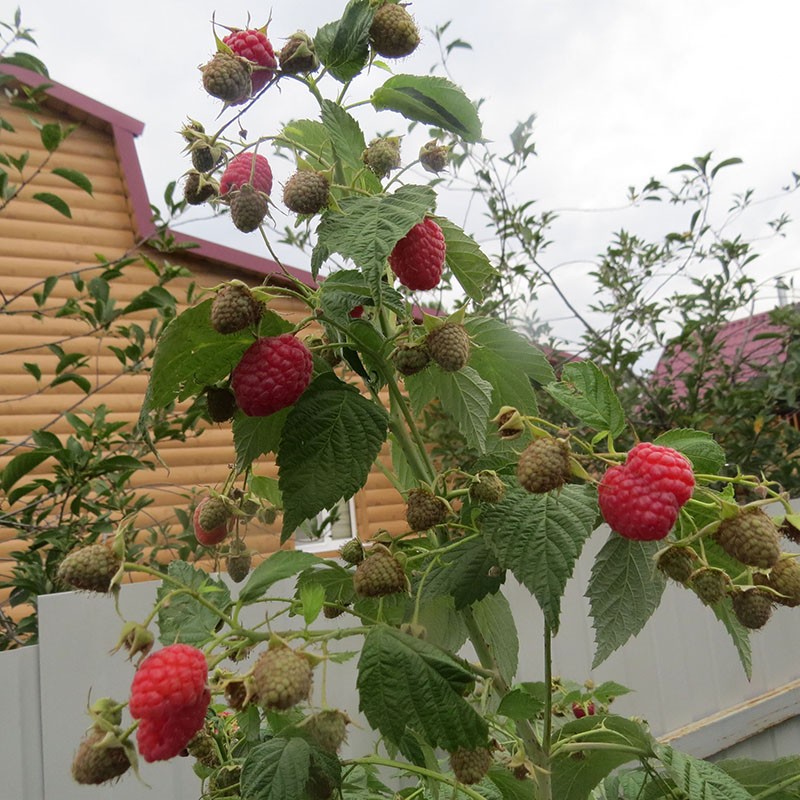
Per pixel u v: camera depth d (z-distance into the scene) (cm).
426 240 102
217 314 95
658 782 121
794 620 335
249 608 201
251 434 110
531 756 109
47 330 453
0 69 464
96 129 515
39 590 247
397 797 126
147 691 76
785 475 417
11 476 242
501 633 129
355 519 477
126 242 504
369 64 111
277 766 92
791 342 458
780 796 133
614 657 275
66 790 184
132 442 280
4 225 467
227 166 108
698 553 104
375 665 87
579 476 92
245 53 106
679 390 576
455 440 418
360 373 111
